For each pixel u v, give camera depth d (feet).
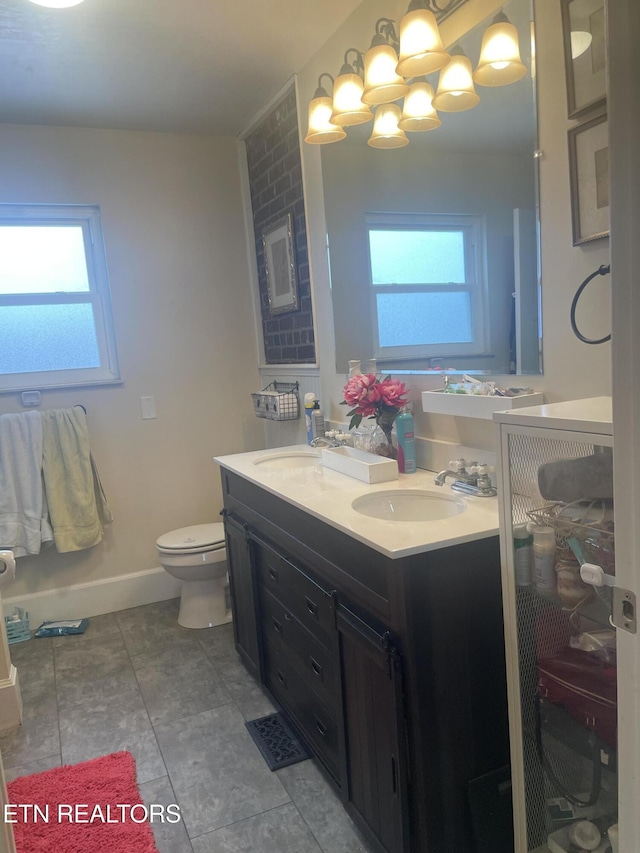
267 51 7.86
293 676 6.68
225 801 5.95
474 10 5.42
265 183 10.25
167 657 8.97
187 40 7.42
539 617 4.15
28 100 8.83
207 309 11.12
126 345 10.60
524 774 4.31
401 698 4.41
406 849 4.55
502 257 5.37
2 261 9.97
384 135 6.70
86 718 7.49
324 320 8.75
